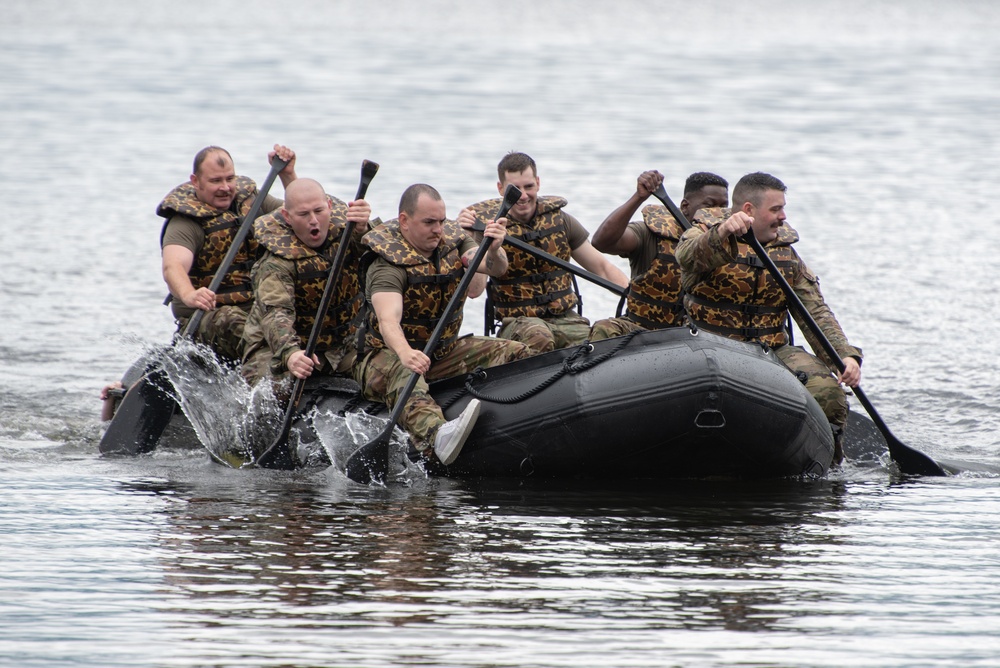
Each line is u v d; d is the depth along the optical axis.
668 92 102.19
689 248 22.11
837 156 72.31
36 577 15.90
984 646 13.91
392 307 21.80
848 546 17.52
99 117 83.88
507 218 26.31
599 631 14.20
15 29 149.50
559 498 20.28
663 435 20.97
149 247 46.88
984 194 61.16
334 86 102.62
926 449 24.56
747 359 21.39
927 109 93.38
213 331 25.20
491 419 21.62
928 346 33.59
